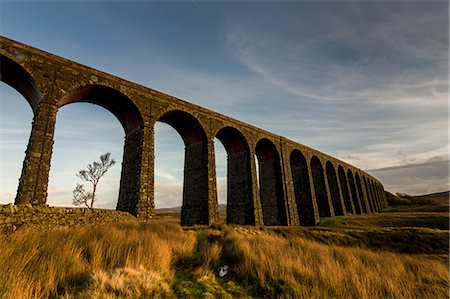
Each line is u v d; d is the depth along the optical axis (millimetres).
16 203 12844
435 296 7160
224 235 14750
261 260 8617
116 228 11742
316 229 24250
